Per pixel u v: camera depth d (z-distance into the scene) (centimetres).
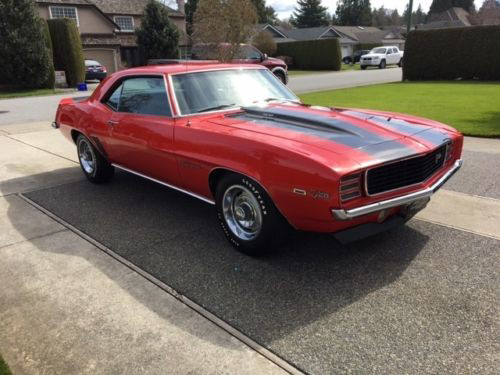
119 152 493
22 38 2148
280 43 4253
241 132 352
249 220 359
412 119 411
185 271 346
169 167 418
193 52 2825
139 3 3803
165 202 505
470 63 2195
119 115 480
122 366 246
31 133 971
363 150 311
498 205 458
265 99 466
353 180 293
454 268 336
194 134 377
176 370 242
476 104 1215
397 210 337
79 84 2230
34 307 304
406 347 253
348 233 311
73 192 551
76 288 326
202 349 258
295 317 284
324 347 255
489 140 760
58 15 3134
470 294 301
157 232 421
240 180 343
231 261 360
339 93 1645
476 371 234
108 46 3350
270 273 338
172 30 3212
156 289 321
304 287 317
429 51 2270
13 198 534
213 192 388
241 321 282
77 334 274
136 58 3644
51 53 2309
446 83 2059
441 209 451
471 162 616
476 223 415
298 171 297
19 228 441
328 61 3900
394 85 2011
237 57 2064
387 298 300
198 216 459
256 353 253
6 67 2172
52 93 2142
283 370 240
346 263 349
